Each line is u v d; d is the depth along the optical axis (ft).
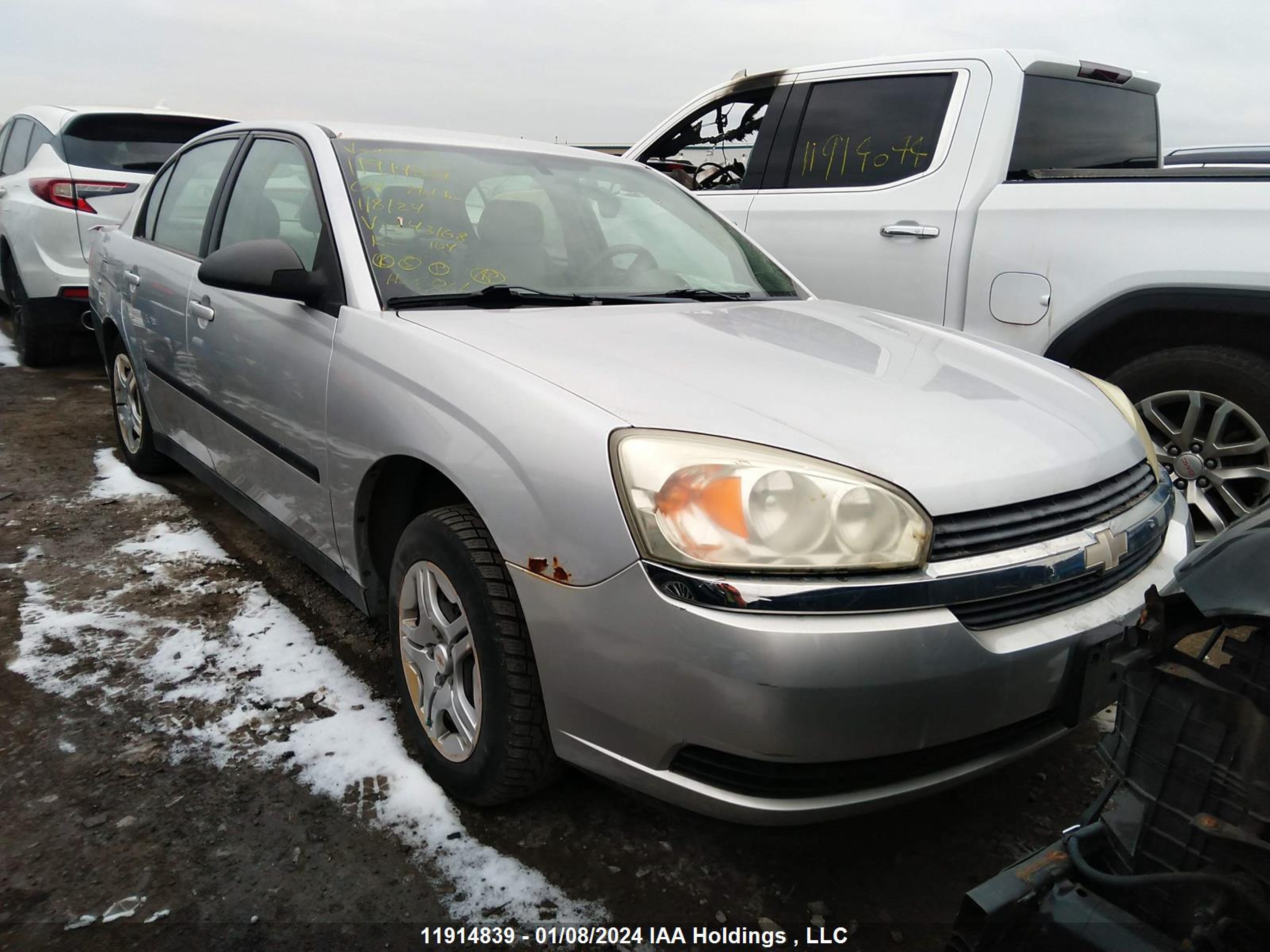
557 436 5.63
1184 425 10.31
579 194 9.81
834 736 5.03
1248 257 9.62
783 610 4.96
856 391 6.40
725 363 6.68
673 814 5.77
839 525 5.12
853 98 13.50
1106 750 3.98
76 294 19.40
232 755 7.24
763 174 14.39
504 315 7.59
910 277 12.33
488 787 6.33
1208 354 10.05
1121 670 3.91
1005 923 3.84
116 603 9.75
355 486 7.34
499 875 6.13
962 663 5.17
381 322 7.31
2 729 7.46
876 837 6.72
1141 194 10.45
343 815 6.62
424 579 6.75
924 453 5.64
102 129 19.94
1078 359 11.18
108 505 12.68
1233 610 3.44
